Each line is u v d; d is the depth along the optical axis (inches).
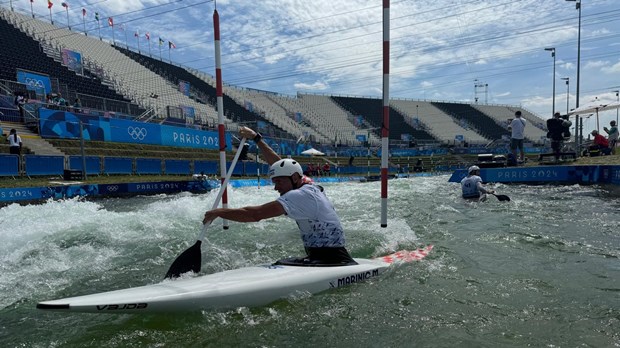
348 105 2177.7
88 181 541.6
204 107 1373.0
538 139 2292.1
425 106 2428.6
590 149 629.0
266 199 404.5
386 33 209.6
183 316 107.2
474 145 2032.5
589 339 93.1
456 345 91.1
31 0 1219.2
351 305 116.6
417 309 112.7
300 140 1450.5
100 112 816.9
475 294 123.3
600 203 318.3
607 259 159.2
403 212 303.3
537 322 102.6
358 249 185.5
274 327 102.8
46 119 638.5
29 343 95.7
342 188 584.1
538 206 305.1
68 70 1007.0
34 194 410.9
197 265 134.5
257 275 125.0
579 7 829.2
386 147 219.5
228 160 883.4
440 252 176.2
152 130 835.4
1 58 857.5
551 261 157.8
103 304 98.3
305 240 140.2
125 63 1312.7
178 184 567.5
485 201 342.3
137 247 192.2
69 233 218.1
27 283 141.2
